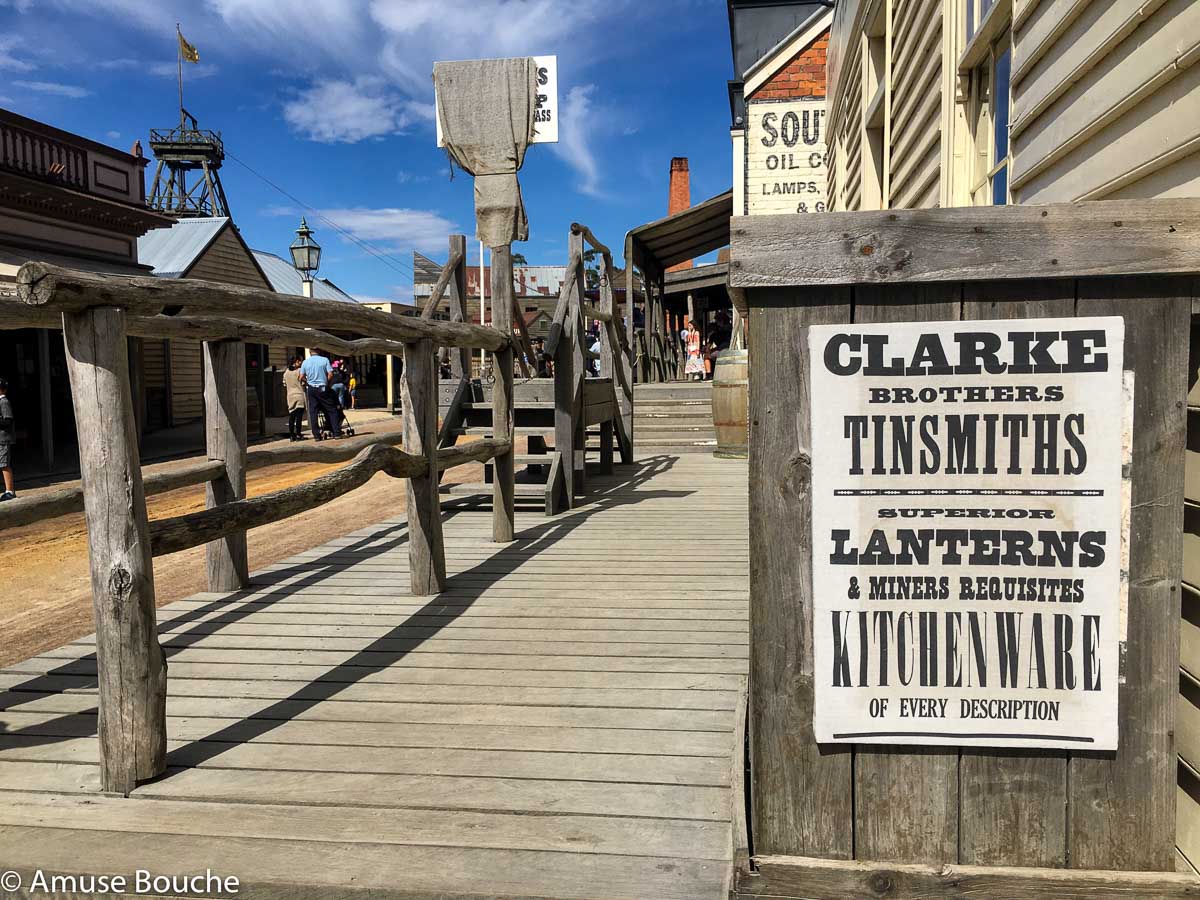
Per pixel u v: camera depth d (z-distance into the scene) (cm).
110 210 1584
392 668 328
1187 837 173
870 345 170
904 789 175
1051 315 167
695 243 1652
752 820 186
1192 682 171
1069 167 279
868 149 768
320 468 1251
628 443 973
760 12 1488
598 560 507
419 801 223
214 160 3572
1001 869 170
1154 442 165
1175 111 204
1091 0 254
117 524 232
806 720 177
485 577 470
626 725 271
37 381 1777
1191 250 159
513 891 182
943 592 170
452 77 567
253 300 292
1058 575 167
